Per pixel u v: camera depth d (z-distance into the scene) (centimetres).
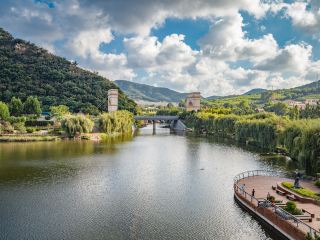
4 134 15500
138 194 6450
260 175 7562
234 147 13812
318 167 7481
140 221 5025
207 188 6912
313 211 4875
